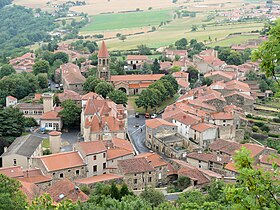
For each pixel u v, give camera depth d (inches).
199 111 7800.2
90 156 5634.8
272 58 1526.8
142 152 6855.3
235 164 1445.6
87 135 6939.0
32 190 4355.3
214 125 7175.2
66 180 4579.2
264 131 7815.0
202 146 6904.5
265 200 1400.1
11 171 5123.0
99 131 6929.1
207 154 6161.4
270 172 1428.4
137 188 5433.1
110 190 4397.1
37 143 6432.1
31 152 6008.9
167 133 7130.9
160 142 6865.2
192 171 5482.3
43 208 2496.3
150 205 3661.4
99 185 4820.4
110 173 5693.9
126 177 5349.4
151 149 7066.9
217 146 6466.5
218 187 4047.7
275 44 1521.9
